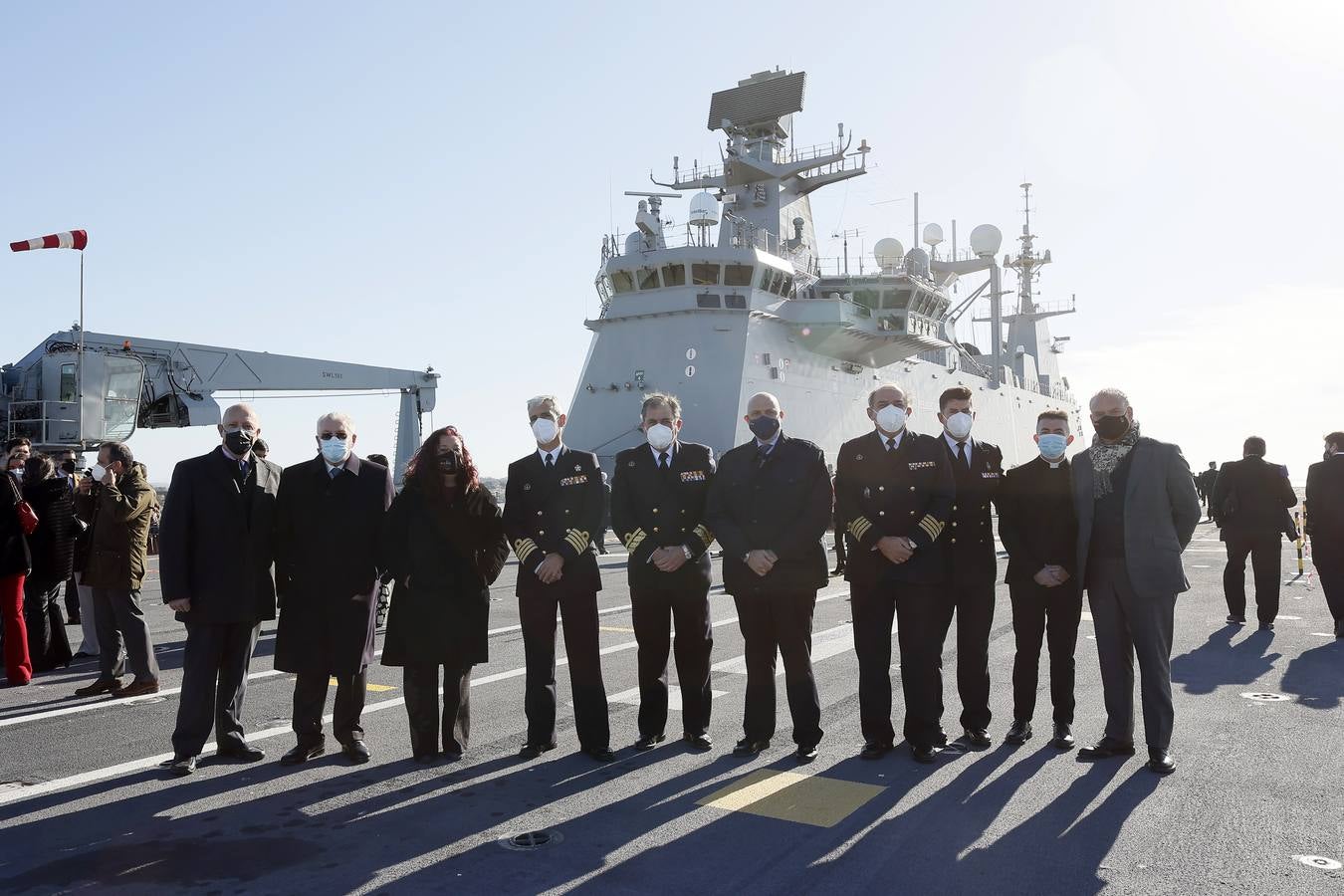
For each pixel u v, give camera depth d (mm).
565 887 3279
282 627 5059
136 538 6816
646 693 5266
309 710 4977
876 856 3555
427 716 4965
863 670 5090
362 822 3982
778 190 29000
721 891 3236
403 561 4996
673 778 4633
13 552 7141
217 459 5027
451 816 4055
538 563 5090
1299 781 4492
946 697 6496
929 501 5059
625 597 13055
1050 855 3557
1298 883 3275
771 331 25719
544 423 5238
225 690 5059
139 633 6812
